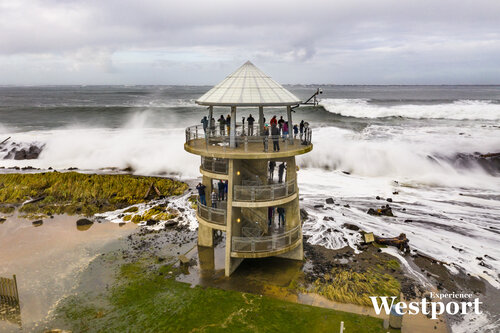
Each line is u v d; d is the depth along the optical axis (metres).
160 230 29.38
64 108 99.88
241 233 23.12
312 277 22.02
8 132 62.47
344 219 31.14
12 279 20.27
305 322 17.58
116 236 28.20
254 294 20.09
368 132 59.03
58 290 20.64
